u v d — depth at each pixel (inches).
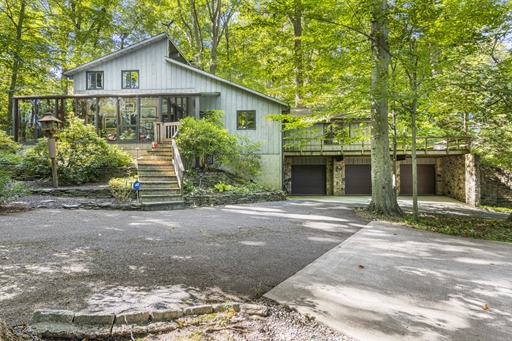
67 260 158.9
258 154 613.9
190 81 638.5
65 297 114.2
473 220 382.0
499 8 286.7
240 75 957.2
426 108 437.1
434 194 781.3
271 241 220.8
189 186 418.6
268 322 105.3
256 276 149.4
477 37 308.3
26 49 301.7
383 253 203.5
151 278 138.8
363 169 770.8
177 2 815.7
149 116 662.5
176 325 99.3
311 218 327.9
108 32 847.7
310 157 768.3
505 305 127.2
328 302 124.1
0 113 773.3
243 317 106.9
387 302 126.9
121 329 94.2
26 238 198.7
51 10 745.0
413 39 333.7
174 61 630.5
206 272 150.8
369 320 110.7
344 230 274.2
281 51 484.4
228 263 166.6
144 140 584.7
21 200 329.1
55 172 378.3
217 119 551.2
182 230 243.0
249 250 194.9
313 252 198.5
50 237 203.3
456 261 190.4
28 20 613.9
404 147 641.0
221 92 630.5
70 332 90.5
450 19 303.9
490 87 296.5
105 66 647.8
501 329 107.3
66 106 628.7
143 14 879.7
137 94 590.9
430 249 217.8
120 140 581.3
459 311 120.6
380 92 329.1
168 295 120.4
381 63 354.0
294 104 831.7
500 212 520.4
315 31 384.2
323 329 103.1
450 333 103.6
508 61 295.3
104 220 268.8
